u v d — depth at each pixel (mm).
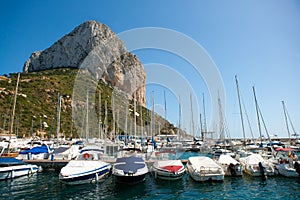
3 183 18469
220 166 19984
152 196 15430
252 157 22312
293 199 14898
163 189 16969
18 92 66562
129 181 17375
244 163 22547
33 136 49000
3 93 62250
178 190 16781
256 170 20312
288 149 24953
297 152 39250
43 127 56906
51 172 22906
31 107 62281
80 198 14914
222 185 18062
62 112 67688
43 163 24688
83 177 17859
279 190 16688
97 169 18922
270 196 15461
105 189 16891
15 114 56188
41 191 16344
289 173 19938
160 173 19094
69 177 17234
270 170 20328
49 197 15078
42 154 26625
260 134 35938
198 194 15898
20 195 15445
